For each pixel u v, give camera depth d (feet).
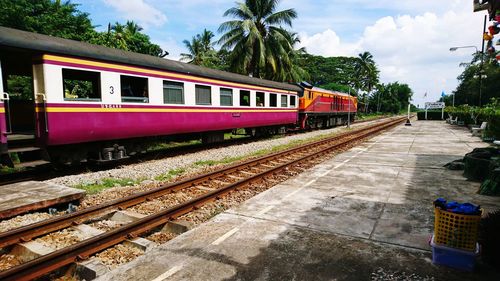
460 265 10.53
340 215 15.72
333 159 33.53
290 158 35.94
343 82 224.94
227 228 14.14
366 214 15.85
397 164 29.89
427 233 13.48
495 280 9.89
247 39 75.61
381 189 20.68
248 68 80.07
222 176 26.11
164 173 27.50
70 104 25.02
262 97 54.24
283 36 79.05
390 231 13.71
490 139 47.98
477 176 22.81
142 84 32.07
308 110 74.23
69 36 57.26
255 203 17.75
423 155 35.42
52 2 59.62
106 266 11.37
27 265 10.20
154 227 14.78
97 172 27.20
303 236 13.23
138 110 30.81
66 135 24.90
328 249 12.05
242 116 47.91
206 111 40.09
